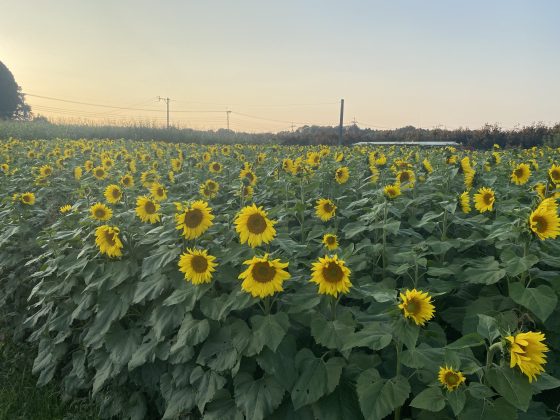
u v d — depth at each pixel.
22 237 3.17
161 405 1.99
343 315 1.65
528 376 1.19
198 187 4.22
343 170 3.71
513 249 2.04
